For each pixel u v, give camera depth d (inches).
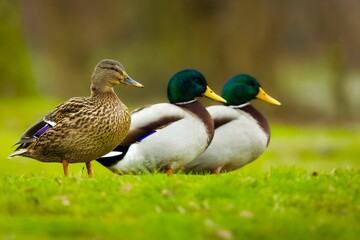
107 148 490.0
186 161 536.7
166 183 433.7
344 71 2164.1
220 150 558.3
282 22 2197.3
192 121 531.8
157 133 522.9
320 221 393.4
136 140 523.8
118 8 2399.1
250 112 585.6
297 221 390.0
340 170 498.0
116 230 367.9
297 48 2554.1
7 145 1047.0
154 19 2245.3
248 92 597.6
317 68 2554.1
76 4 2425.0
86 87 2442.2
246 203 413.1
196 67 2160.4
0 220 378.6
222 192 424.5
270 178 457.4
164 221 378.6
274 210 403.5
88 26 2436.0
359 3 2271.2
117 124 485.1
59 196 414.6
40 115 1385.3
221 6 2146.9
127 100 2284.7
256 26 2074.3
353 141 1199.6
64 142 478.0
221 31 2138.3
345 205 417.4
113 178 452.8
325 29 2250.2
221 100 566.3
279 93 2111.2
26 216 391.5
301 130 1488.7
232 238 369.7
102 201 413.1
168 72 2260.1
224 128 560.1
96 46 2445.9
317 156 1084.5
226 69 2126.0
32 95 1630.2
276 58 2193.7
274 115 2043.6
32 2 2436.0
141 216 394.0
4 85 1601.9
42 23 2464.3
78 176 460.4
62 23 2421.3
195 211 402.6
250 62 2080.5
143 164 526.6
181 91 560.1
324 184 442.9
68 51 2431.1
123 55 2374.5
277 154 1074.1
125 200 413.7
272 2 2150.6
